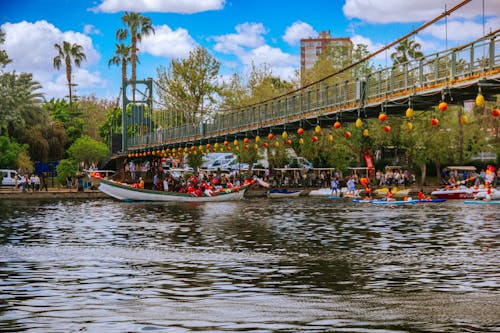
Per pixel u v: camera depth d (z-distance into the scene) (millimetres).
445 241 25453
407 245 24297
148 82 100375
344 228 31453
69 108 125062
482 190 57219
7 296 15188
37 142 84938
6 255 22219
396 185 74625
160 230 31203
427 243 24859
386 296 14961
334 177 76188
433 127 75000
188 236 28172
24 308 13961
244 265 19578
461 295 15023
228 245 24703
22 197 66688
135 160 86812
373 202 54625
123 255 22016
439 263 19719
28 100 84375
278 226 32812
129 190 59250
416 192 69688
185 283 16688
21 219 38875
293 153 85875
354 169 78000
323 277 17453
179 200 59500
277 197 68188
